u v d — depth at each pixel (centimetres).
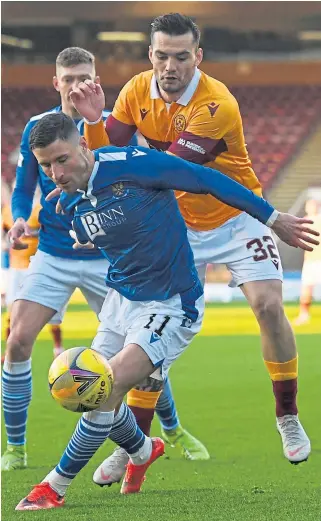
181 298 854
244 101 5159
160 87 997
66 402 796
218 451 1127
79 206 837
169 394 1078
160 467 1038
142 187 827
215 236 1050
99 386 791
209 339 2355
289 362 1031
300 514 802
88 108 953
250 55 5125
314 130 5075
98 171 816
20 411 1045
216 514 804
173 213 850
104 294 1079
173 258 848
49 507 831
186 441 1091
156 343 830
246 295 1039
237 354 2070
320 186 4906
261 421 1317
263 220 847
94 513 808
